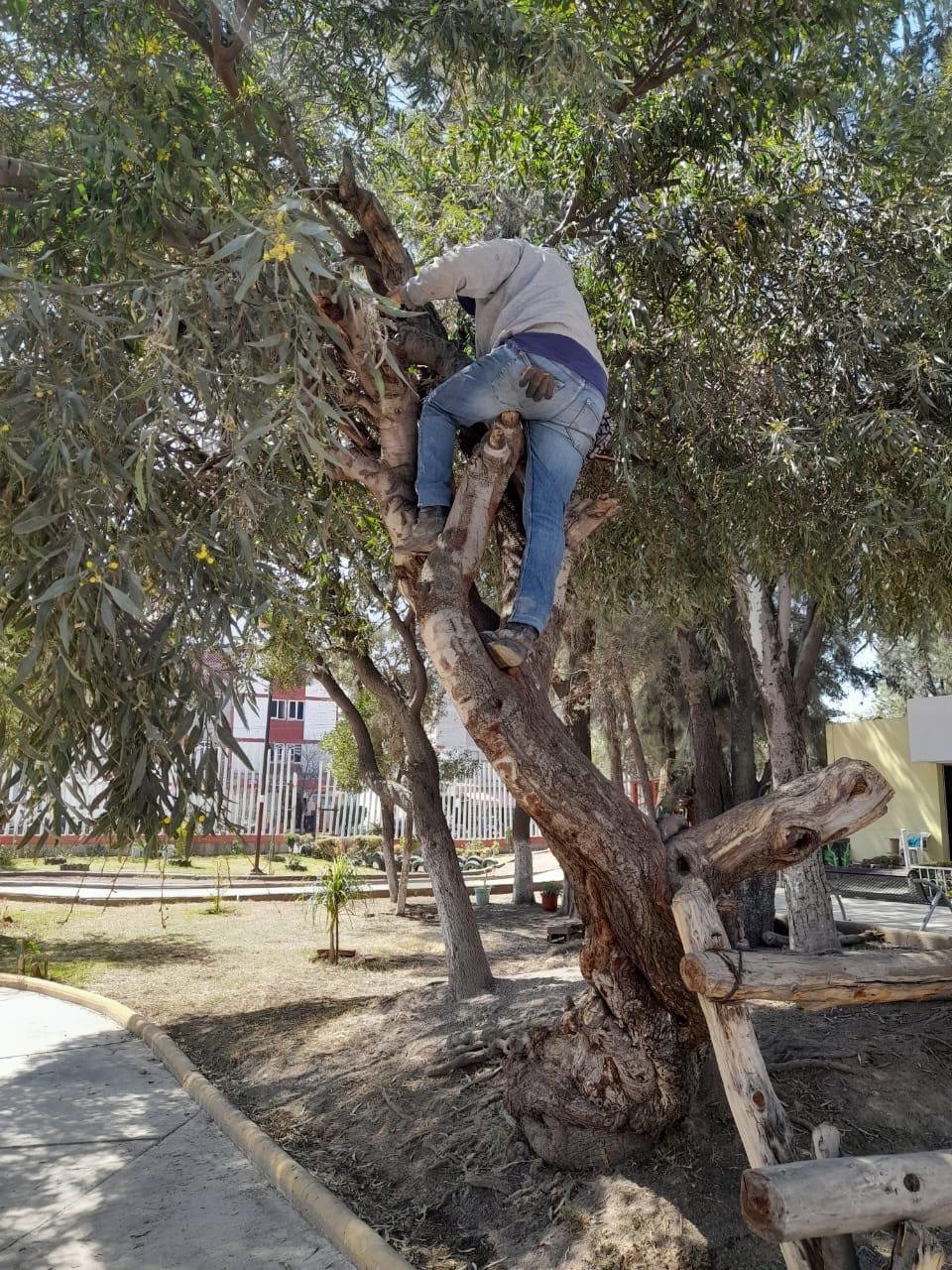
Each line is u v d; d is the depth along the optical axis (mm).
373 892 17266
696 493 6078
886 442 5164
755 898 9617
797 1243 2627
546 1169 4137
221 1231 4070
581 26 4777
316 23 5215
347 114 5547
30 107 4102
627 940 3791
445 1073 5402
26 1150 5055
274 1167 4648
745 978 2945
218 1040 7363
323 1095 5746
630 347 5508
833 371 5457
